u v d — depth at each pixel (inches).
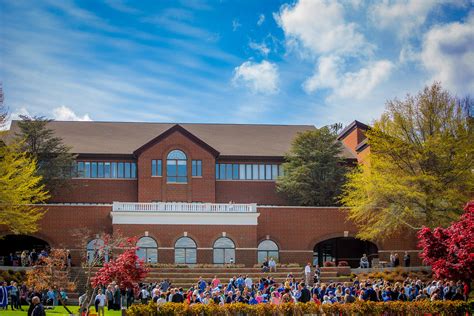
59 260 1721.2
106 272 1520.7
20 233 2583.7
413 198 2588.6
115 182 3110.2
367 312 1496.1
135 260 1552.7
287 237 2819.9
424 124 2669.8
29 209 2682.1
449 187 2596.0
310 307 1467.8
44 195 2930.6
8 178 2513.5
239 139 3371.1
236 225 2726.4
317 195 3021.7
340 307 1485.0
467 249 1776.6
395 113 2701.8
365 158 2787.9
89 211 2716.5
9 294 1945.1
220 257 2704.2
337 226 2834.6
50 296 1974.7
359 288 1839.3
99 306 1686.8
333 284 1849.2
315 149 3078.2
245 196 3196.4
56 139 2972.4
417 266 2674.7
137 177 3105.3
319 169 3048.7
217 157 3142.2
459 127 2623.0
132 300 1891.0
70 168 2965.1
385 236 2768.2
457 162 2586.1
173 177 3068.4
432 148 2586.1
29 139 2933.1
